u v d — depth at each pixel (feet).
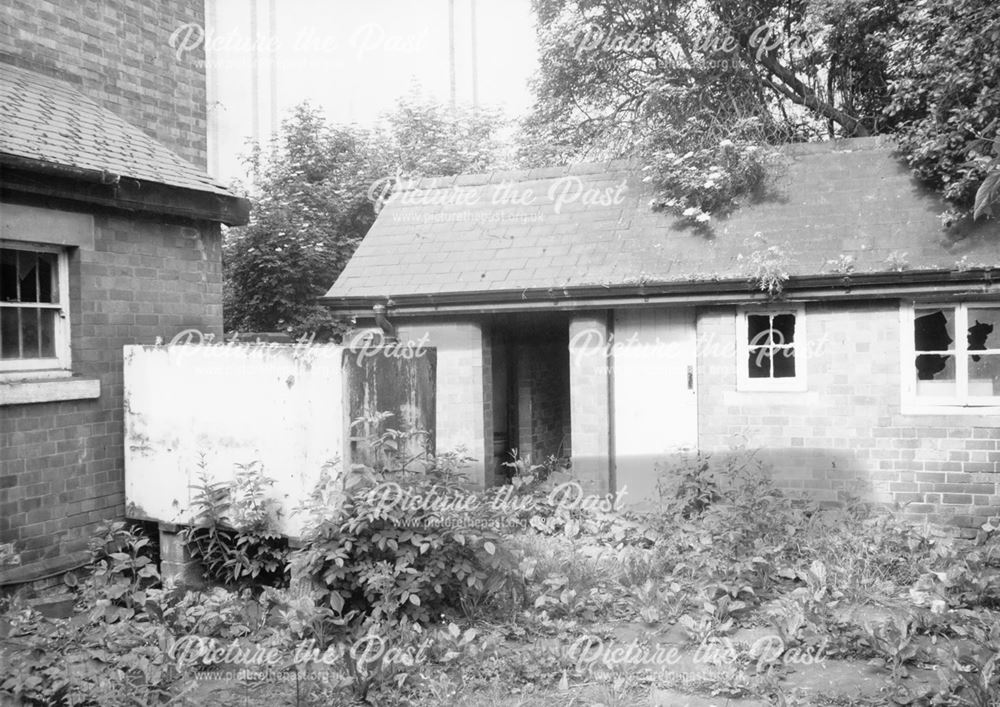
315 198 60.23
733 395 29.78
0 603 18.78
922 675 16.15
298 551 18.86
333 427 19.12
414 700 15.46
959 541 24.84
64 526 21.12
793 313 29.25
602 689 15.96
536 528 27.84
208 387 20.99
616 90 56.59
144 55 27.37
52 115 22.20
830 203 30.76
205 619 18.03
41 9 23.89
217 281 26.86
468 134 75.10
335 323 54.65
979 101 26.89
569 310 31.83
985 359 27.32
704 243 31.04
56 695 14.88
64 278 21.95
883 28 44.34
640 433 31.71
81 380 21.50
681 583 21.17
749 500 25.05
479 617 19.24
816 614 18.51
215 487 20.65
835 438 28.50
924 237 27.81
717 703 15.30
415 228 37.37
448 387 33.88
